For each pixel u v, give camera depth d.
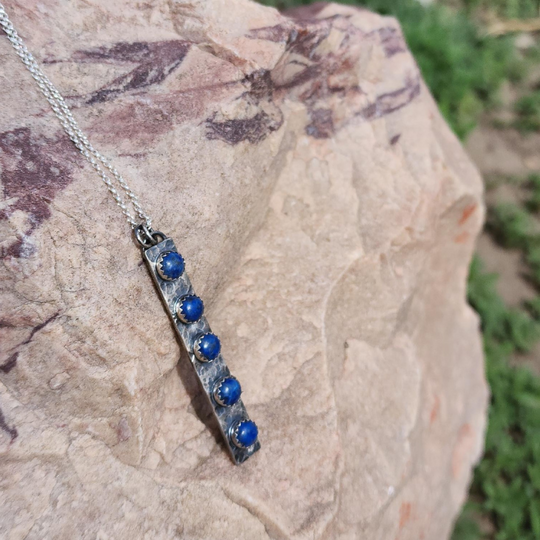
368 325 0.16
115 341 0.12
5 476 0.11
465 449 0.22
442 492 0.19
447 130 0.21
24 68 0.12
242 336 0.14
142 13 0.14
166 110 0.13
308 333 0.15
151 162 0.13
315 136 0.17
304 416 0.14
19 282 0.11
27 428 0.11
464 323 0.23
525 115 0.36
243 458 0.13
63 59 0.13
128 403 0.12
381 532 0.15
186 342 0.13
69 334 0.11
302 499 0.13
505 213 0.31
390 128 0.19
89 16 0.13
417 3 0.37
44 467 0.11
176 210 0.13
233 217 0.14
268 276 0.15
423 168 0.18
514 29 0.40
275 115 0.16
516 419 0.25
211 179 0.13
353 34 0.17
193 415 0.14
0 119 0.11
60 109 0.12
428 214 0.18
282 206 0.16
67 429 0.12
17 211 0.11
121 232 0.12
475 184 0.21
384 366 0.16
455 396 0.21
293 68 0.16
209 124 0.14
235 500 0.13
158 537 0.12
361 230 0.16
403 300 0.17
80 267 0.11
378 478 0.15
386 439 0.16
